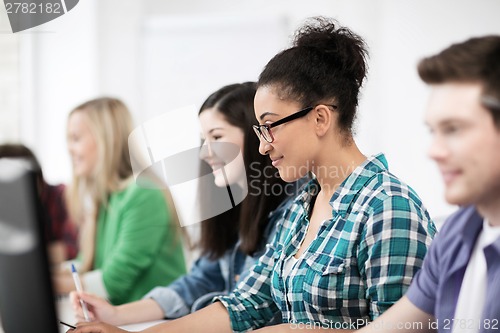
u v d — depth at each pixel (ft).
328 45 4.36
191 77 13.39
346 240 4.21
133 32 13.53
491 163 3.07
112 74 13.42
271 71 4.37
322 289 4.22
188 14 14.43
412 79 12.20
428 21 12.10
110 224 8.05
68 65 12.80
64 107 12.75
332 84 4.30
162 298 6.18
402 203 4.10
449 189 3.17
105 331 4.74
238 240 6.00
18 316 3.29
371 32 12.73
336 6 13.30
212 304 5.05
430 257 3.77
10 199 3.15
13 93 12.41
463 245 3.57
